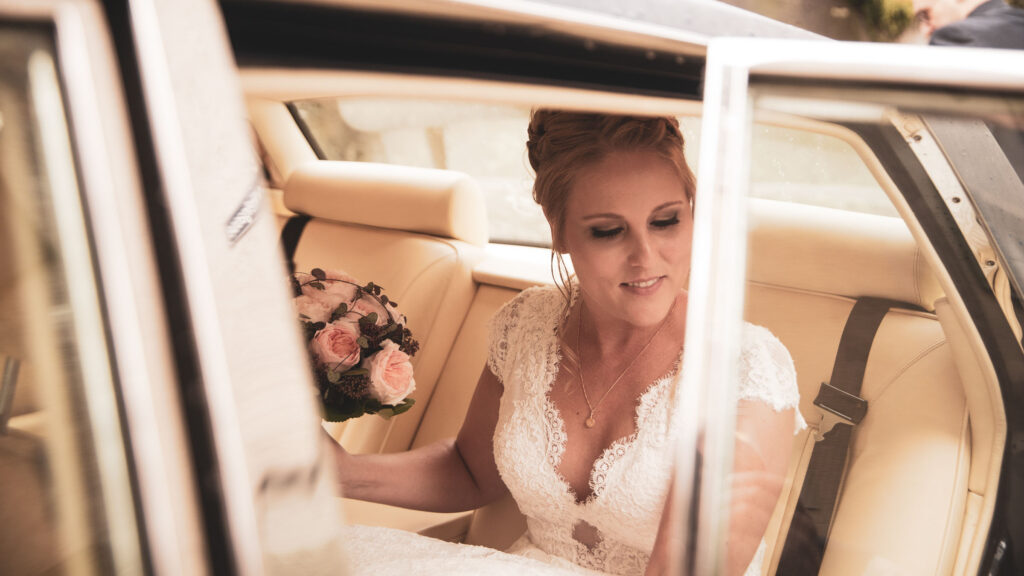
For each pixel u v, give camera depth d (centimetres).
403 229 270
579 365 154
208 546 50
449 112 286
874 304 101
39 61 44
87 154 45
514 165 292
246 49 54
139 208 47
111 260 46
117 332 47
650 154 129
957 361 104
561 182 136
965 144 92
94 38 45
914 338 102
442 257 250
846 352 101
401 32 60
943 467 102
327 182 284
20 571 47
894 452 102
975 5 332
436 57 63
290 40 56
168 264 48
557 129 134
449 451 179
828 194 92
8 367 45
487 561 134
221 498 50
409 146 297
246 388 52
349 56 59
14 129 44
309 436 55
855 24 367
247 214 53
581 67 70
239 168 52
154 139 48
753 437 95
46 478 47
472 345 250
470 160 294
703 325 78
